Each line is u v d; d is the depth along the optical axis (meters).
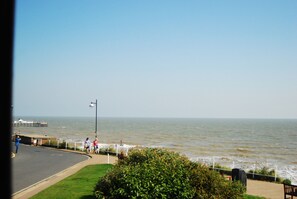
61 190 16.00
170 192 9.41
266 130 171.62
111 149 38.75
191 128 189.25
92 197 14.02
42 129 155.50
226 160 52.28
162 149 12.73
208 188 10.14
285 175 36.34
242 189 11.27
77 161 30.73
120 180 9.84
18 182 19.77
